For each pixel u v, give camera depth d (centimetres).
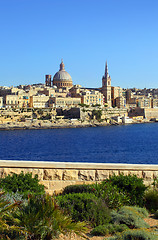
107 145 13588
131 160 9312
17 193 1677
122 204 1845
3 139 16462
